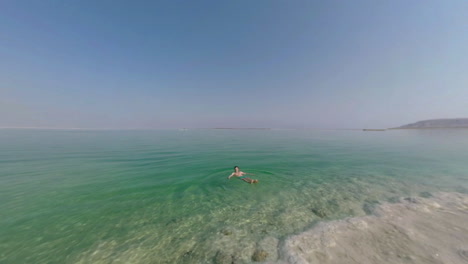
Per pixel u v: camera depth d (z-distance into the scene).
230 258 4.63
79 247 5.19
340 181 10.83
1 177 11.46
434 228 5.38
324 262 4.29
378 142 35.34
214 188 9.90
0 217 6.71
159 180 11.20
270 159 17.78
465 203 7.08
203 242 5.34
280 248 4.91
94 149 23.95
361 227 5.63
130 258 4.78
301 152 22.50
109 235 5.74
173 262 4.61
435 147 26.33
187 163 15.91
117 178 11.54
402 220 5.92
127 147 26.44
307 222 6.23
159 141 36.88
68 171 13.04
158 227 6.17
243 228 6.01
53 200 8.23
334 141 38.44
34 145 26.86
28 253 4.94
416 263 4.06
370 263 4.17
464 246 4.53
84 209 7.43
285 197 8.58
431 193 8.38
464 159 16.81
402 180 10.64
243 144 32.28
